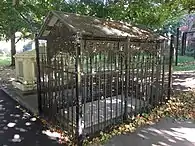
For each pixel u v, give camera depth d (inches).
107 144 147.8
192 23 878.4
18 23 485.4
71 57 152.2
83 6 404.8
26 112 211.0
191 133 164.2
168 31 738.8
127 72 179.2
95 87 192.5
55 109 180.5
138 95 197.8
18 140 153.6
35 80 289.4
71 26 147.2
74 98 165.6
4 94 278.8
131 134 162.9
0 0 474.6
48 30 177.5
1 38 610.2
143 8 412.2
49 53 180.1
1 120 190.4
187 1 387.5
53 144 148.1
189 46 864.9
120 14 407.8
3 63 653.3
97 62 160.1
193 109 217.2
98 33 152.3
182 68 522.3
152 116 195.9
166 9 432.1
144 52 195.9
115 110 187.3
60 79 170.2
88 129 160.7
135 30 197.9
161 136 159.5
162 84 223.3
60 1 413.1
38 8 471.5
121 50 174.1
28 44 839.1
